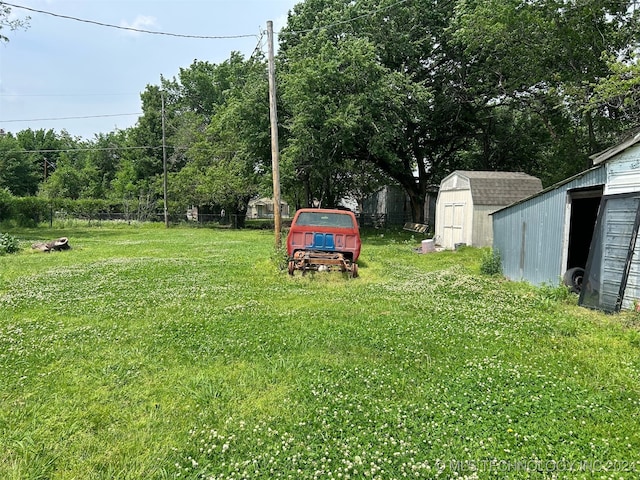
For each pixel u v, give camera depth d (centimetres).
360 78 2041
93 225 3556
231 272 1188
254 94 2416
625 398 407
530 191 1756
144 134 4856
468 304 802
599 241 770
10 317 707
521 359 512
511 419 366
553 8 1680
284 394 418
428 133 2925
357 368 481
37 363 496
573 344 569
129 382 447
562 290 856
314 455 314
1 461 310
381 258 1536
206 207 4319
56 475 297
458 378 452
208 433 346
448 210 1898
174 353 533
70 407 392
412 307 776
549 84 1880
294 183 2769
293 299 852
